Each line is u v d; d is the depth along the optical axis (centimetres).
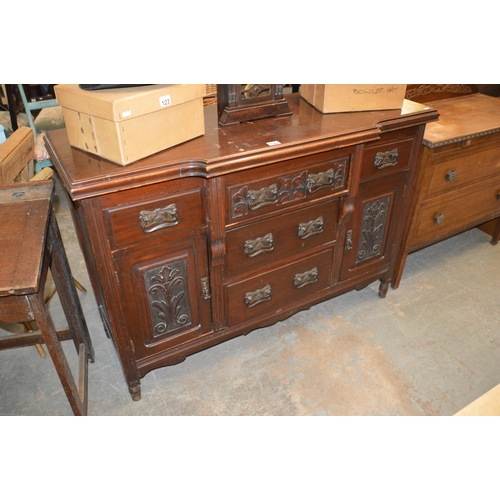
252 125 165
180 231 147
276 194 157
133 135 128
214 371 198
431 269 268
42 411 177
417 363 202
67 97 132
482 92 279
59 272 167
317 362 202
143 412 178
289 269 186
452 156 209
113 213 131
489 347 212
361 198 189
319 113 180
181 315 169
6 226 138
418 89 246
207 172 133
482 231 305
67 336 191
